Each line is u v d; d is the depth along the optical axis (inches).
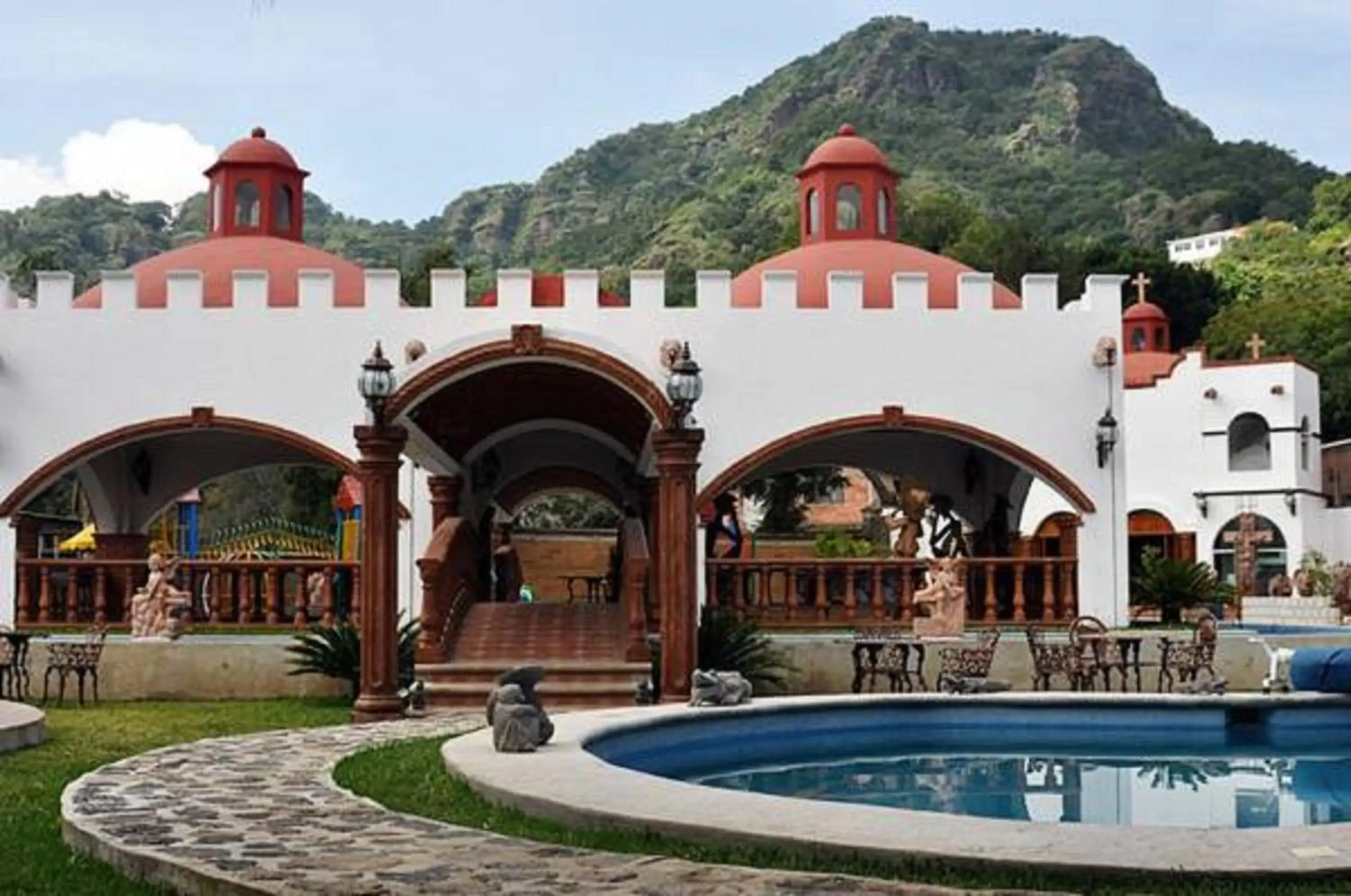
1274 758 542.9
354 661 740.7
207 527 2326.5
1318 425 1759.4
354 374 907.4
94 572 908.6
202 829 343.0
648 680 687.7
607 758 483.2
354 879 279.4
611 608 819.4
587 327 910.4
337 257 1069.8
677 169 4783.5
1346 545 1729.8
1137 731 600.7
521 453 1072.8
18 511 903.1
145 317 910.4
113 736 584.7
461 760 423.2
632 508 1054.4
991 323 920.9
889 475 1183.6
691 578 658.2
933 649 791.1
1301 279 2886.3
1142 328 1893.5
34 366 909.8
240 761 480.1
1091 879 268.7
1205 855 276.1
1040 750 565.3
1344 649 619.5
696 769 512.1
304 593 874.1
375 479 650.2
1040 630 860.0
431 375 651.5
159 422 904.9
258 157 1112.2
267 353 908.0
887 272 1021.2
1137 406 1754.4
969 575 924.6
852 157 1122.0
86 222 3875.5
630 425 881.5
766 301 916.0
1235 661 820.0
